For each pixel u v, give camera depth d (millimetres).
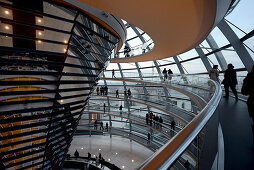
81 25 5641
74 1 5164
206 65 13984
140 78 23016
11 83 4438
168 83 17000
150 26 7688
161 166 911
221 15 6395
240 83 8773
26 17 4777
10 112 4746
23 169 6215
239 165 2109
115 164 18266
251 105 2797
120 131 24234
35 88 5520
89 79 7922
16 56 4742
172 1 5262
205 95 7238
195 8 5629
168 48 12438
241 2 8523
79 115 8617
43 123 5867
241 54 9352
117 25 7355
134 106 26078
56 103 6262
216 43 12062
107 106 27438
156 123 17219
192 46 11406
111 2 5449
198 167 1570
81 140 25016
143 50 17234
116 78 24656
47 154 6848
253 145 2686
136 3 5484
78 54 6273
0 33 4184
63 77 6508
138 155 20406
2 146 5031
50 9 5059
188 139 1217
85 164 18047
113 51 9195
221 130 3393
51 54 5160
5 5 4230
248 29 8617
